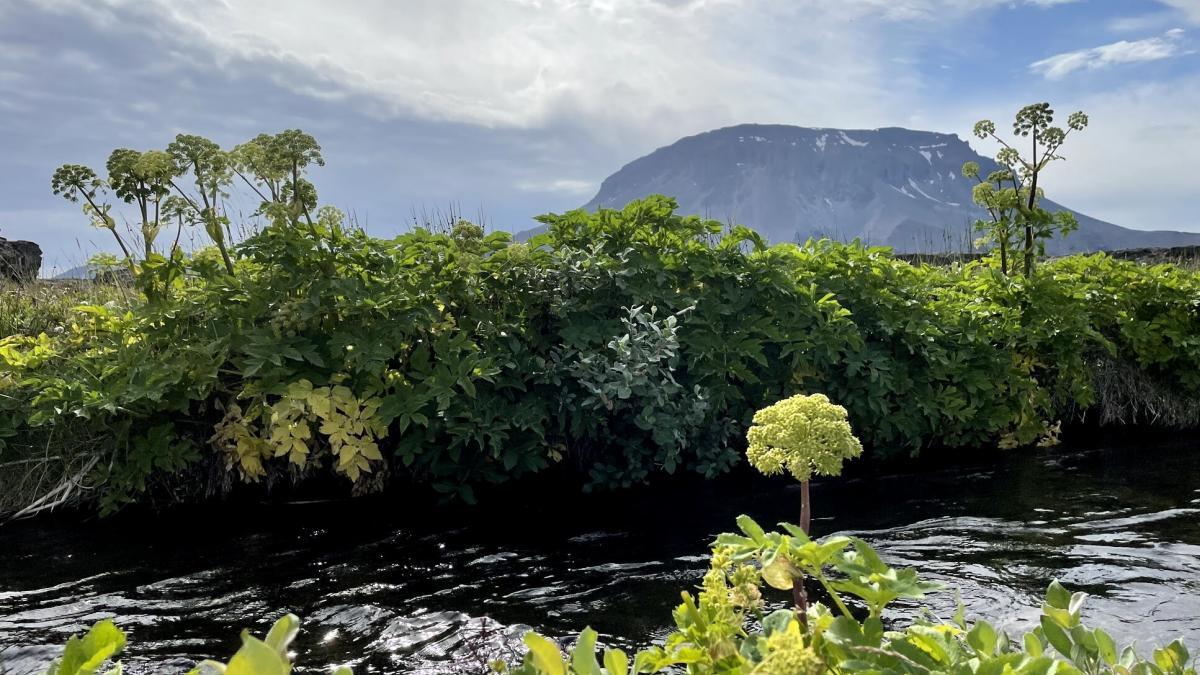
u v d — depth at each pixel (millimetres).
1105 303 9195
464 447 6230
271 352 5594
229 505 6051
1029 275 8961
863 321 7547
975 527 5363
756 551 1620
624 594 4262
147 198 5992
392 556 4965
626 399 6262
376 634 3793
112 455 5977
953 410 7551
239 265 6449
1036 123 8766
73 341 6766
